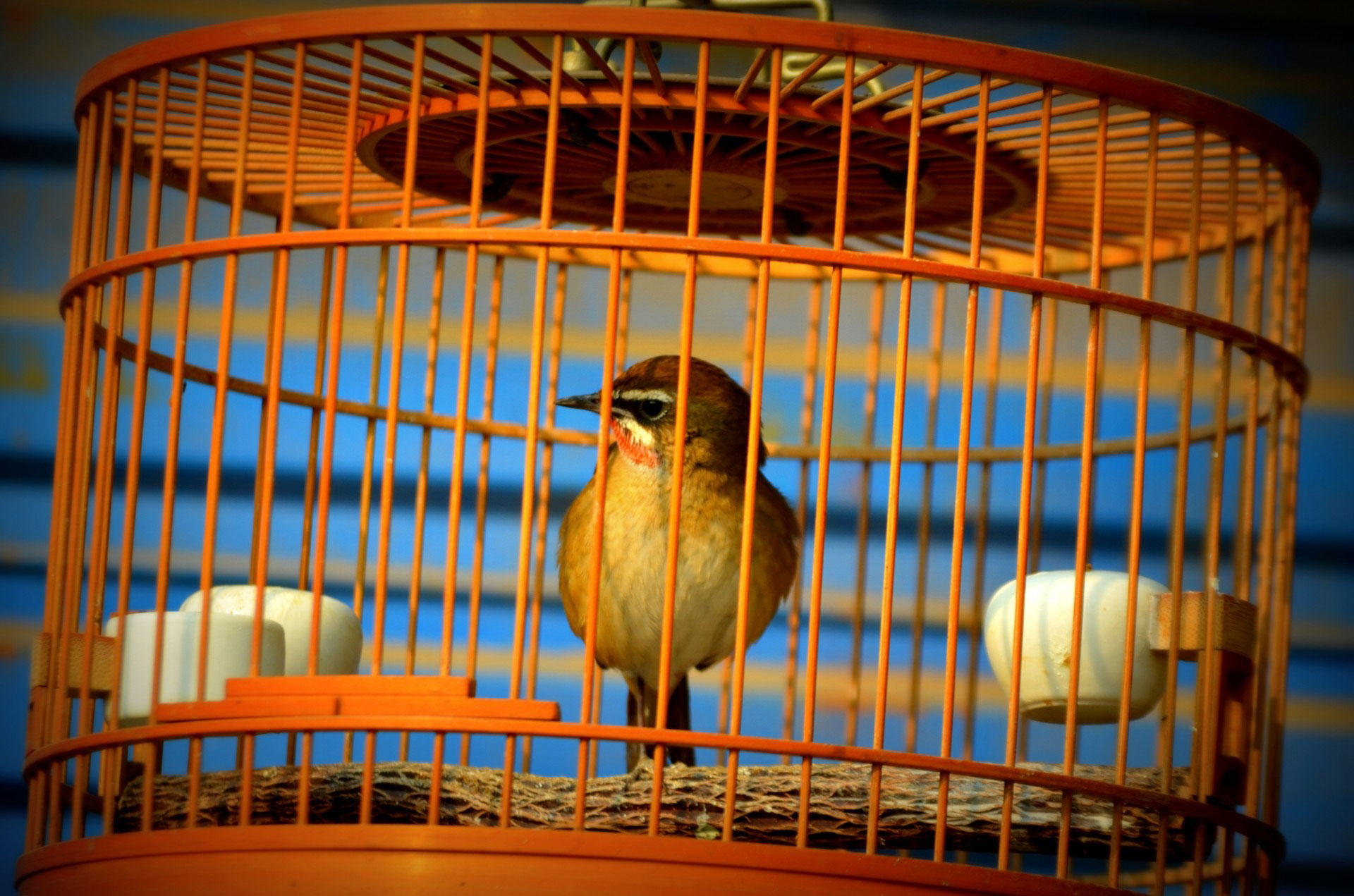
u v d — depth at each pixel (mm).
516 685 4094
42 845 4691
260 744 8531
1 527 7973
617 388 6234
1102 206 4414
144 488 8109
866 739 8133
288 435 8242
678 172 5305
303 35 4359
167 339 8273
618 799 4758
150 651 4941
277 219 6637
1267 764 5090
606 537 6156
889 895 4051
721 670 8195
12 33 8336
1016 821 4773
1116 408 8391
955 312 8508
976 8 8523
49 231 8219
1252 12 8602
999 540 8266
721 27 4199
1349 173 8477
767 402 8391
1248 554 4762
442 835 4016
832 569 8250
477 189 4211
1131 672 4406
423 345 8375
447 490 8273
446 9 4234
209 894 4121
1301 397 5180
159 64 4602
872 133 4844
